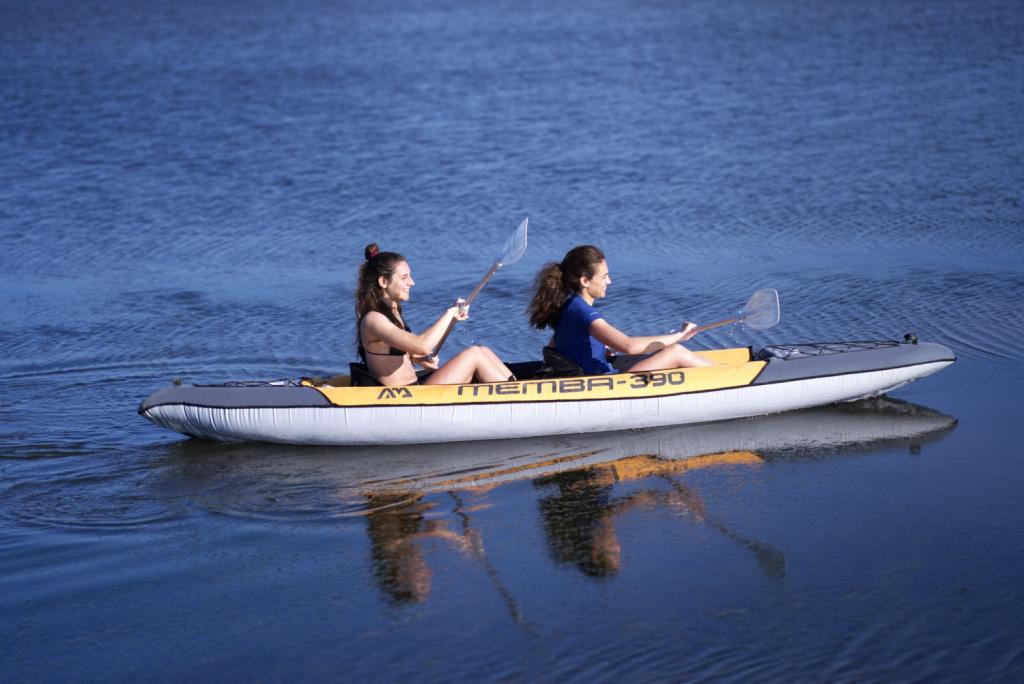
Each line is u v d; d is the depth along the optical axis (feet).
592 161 69.56
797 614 21.03
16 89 108.78
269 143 79.15
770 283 45.03
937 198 57.00
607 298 44.11
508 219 57.47
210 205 62.44
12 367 37.81
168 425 30.35
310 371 36.78
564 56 122.93
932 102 83.30
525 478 27.81
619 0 198.39
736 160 67.92
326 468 28.78
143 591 22.75
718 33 136.56
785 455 28.71
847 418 31.14
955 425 30.19
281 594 22.47
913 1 159.43
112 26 176.04
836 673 19.12
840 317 40.22
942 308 40.60
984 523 24.45
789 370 31.37
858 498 25.96
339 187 65.62
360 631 21.02
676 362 31.32
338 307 44.27
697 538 24.26
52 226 58.80
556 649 20.13
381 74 113.50
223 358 38.32
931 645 19.86
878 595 21.59
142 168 72.13
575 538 24.49
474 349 30.63
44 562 24.03
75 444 30.55
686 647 20.06
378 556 23.97
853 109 82.28
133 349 39.63
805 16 149.48
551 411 30.09
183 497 27.12
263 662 20.11
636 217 56.65
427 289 46.50
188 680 19.67
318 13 194.80
